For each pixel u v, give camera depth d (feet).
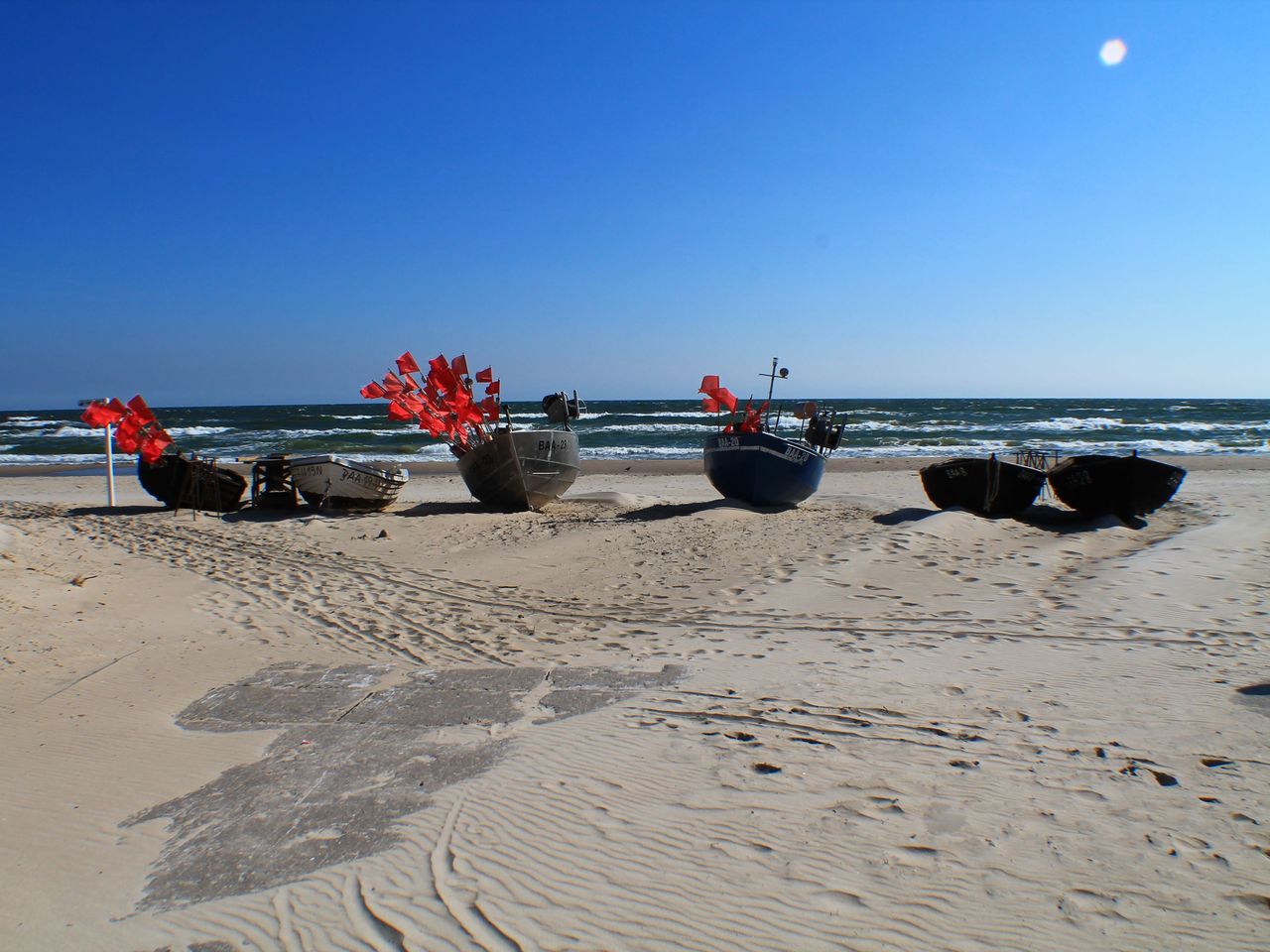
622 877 12.23
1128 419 219.00
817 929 10.75
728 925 10.93
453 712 19.99
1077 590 31.60
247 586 34.76
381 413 338.13
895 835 13.07
